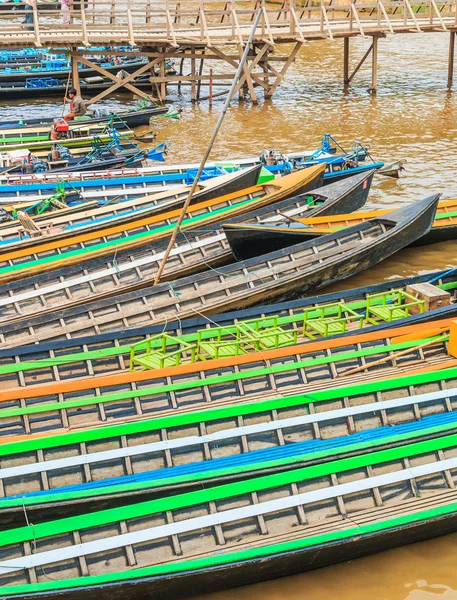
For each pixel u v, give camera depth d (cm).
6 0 6341
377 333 1662
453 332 1653
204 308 1988
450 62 4719
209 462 1384
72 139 3356
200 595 1254
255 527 1277
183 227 2309
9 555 1190
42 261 2188
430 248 2555
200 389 1532
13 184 2856
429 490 1370
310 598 1259
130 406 1491
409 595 1270
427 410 1535
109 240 2344
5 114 4197
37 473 1327
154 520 1255
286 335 1753
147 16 4312
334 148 3322
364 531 1269
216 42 4203
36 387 1478
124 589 1159
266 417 1463
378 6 4484
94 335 1708
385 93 4556
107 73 4128
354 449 1403
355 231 2270
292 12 4309
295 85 4778
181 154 3494
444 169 3272
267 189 2617
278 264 2150
